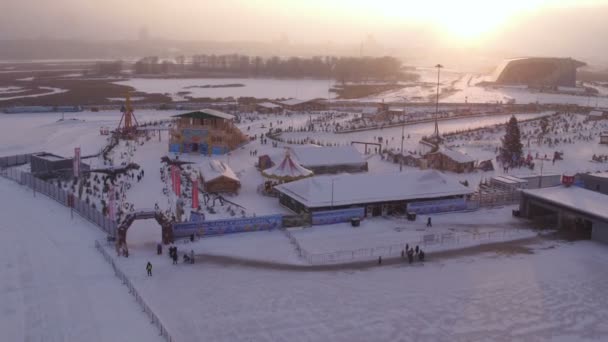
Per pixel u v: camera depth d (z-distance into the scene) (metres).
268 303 48.19
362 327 44.16
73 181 90.06
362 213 74.62
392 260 59.59
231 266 56.94
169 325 43.56
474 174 106.00
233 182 88.00
